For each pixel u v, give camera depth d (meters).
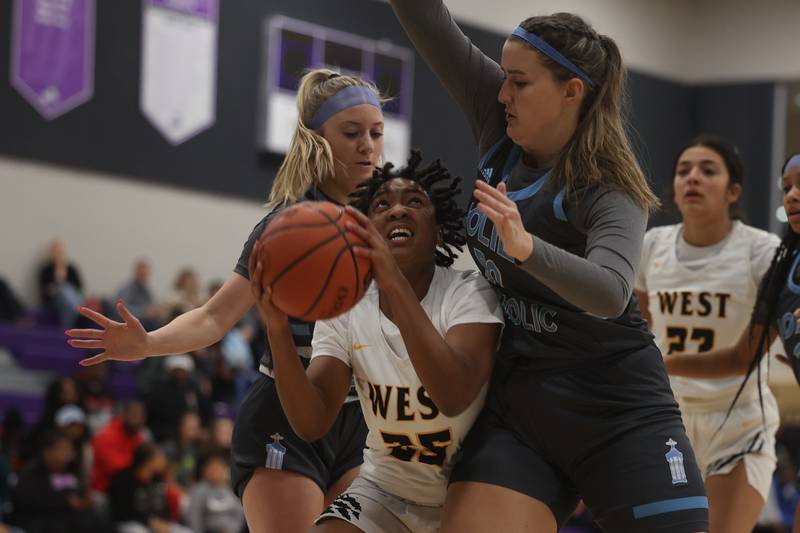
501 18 20.39
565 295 3.18
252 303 4.14
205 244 17.83
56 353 15.23
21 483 9.99
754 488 5.43
